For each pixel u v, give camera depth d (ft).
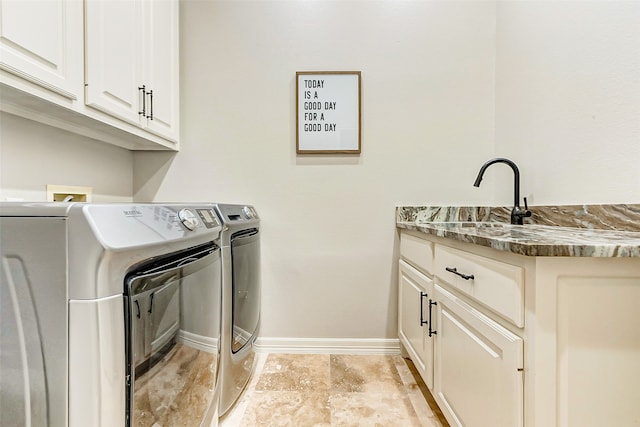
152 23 5.11
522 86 5.42
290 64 6.29
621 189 3.65
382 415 4.44
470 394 3.33
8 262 1.95
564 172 4.49
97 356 1.93
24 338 1.96
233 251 4.50
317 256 6.40
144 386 2.30
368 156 6.33
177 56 6.00
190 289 2.97
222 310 4.23
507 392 2.66
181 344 2.81
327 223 6.38
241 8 6.27
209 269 3.41
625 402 2.40
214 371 3.57
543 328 2.40
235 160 6.34
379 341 6.41
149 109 5.03
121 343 2.06
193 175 6.35
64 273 1.92
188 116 6.31
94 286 1.92
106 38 3.99
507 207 5.82
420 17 6.26
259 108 6.31
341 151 6.29
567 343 2.41
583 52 4.15
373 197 6.36
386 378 5.42
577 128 4.25
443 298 4.05
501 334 2.76
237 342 4.65
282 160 6.35
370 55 6.27
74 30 3.49
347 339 6.41
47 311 1.93
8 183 3.87
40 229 1.92
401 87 6.29
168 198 6.35
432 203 6.33
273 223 6.38
